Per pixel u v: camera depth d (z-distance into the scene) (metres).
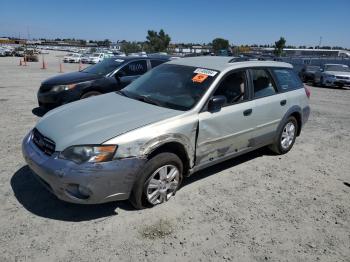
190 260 3.01
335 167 5.53
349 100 13.80
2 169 4.61
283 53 47.94
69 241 3.17
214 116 4.18
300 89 6.03
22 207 3.69
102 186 3.29
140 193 3.58
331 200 4.33
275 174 5.05
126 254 3.03
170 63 5.18
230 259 3.06
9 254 2.94
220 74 4.42
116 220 3.54
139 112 3.91
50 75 19.38
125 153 3.34
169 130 3.66
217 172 4.98
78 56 40.34
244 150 4.93
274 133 5.46
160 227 3.46
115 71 8.23
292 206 4.10
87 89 7.69
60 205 3.77
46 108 7.85
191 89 4.32
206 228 3.50
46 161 3.32
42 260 2.89
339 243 3.41
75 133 3.44
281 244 3.33
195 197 4.14
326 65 21.08
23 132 6.43
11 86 13.38
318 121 8.98
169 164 3.76
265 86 5.19
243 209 3.94
